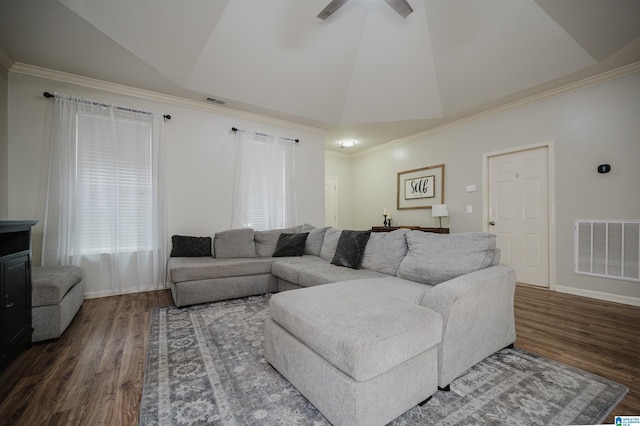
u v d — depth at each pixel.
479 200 4.34
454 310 1.46
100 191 3.24
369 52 3.64
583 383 1.53
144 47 2.76
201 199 3.97
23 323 1.83
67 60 2.86
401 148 5.75
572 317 2.57
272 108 4.14
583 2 2.44
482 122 4.30
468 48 3.24
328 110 4.47
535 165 3.74
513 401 1.38
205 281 2.92
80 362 1.75
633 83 2.95
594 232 3.19
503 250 4.07
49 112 3.07
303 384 1.37
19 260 1.78
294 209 4.79
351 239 2.89
